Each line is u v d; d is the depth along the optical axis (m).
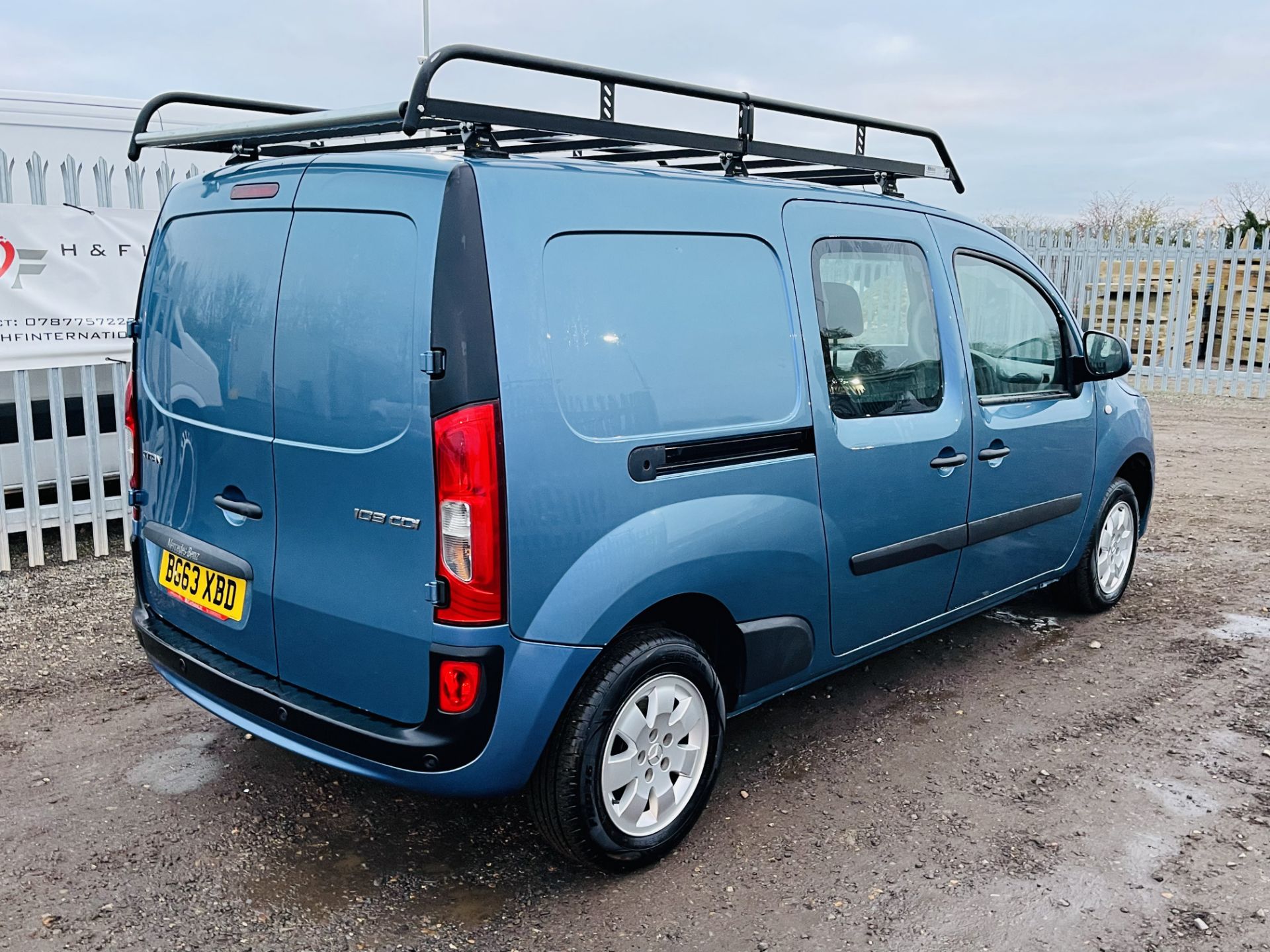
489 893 2.92
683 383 2.97
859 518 3.55
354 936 2.72
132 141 3.48
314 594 2.84
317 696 2.91
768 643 3.31
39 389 6.09
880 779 3.60
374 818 3.32
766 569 3.22
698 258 3.09
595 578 2.72
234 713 3.09
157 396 3.38
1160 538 6.77
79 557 6.21
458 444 2.52
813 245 3.47
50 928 2.72
